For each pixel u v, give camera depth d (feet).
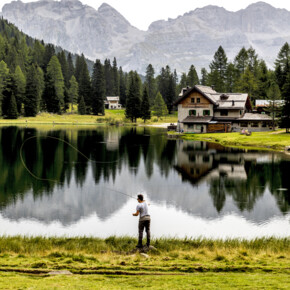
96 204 91.61
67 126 426.51
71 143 228.84
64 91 579.48
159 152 189.47
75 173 130.72
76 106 647.56
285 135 240.32
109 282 34.17
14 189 104.94
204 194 101.65
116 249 51.78
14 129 337.93
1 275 36.29
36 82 512.22
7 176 122.31
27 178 120.06
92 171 135.23
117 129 390.42
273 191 104.32
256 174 128.47
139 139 266.98
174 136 290.35
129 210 86.99
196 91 311.27
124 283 33.78
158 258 46.09
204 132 306.76
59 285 32.42
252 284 33.22
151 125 492.54
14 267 40.06
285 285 32.89
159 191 105.40
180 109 318.04
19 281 33.47
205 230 72.64
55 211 84.94
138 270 39.91
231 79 519.19
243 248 51.70
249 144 216.33
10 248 50.24
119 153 185.68
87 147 209.97
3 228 72.54
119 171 135.95
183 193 103.19
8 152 177.99
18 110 500.74
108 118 543.80
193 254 48.39
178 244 53.88
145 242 55.72
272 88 291.58
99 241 56.18
